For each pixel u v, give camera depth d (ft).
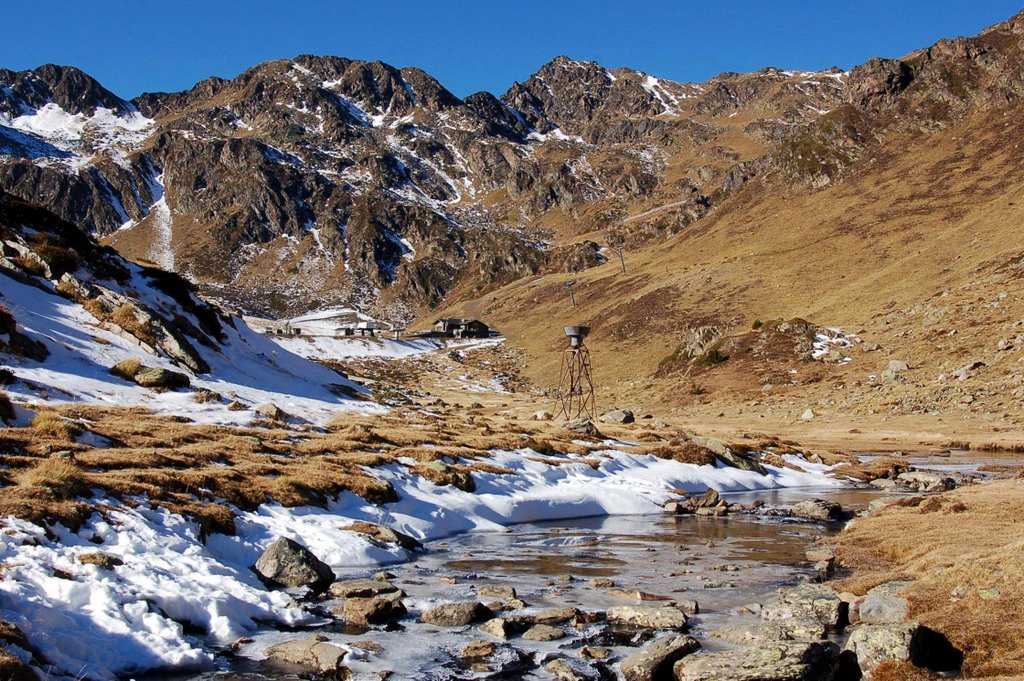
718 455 171.63
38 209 237.66
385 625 56.90
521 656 49.73
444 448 139.23
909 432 251.39
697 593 66.85
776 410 314.55
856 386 320.70
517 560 83.71
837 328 394.32
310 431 153.58
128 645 47.57
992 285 362.74
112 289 215.72
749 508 129.18
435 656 49.67
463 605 58.49
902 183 645.92
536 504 120.98
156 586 54.95
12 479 70.08
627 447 173.68
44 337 168.96
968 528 77.66
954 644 45.32
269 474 98.22
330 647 49.44
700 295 547.90
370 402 241.76
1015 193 515.91
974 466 183.62
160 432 118.01
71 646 44.86
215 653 49.78
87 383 156.46
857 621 54.75
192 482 83.25
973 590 51.49
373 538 85.66
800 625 53.06
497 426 206.90
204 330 229.04
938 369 309.01
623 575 75.25
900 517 94.79
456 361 567.18
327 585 67.92
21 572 50.29
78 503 65.00
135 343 187.01
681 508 127.34
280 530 80.53
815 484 166.61
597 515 124.06
